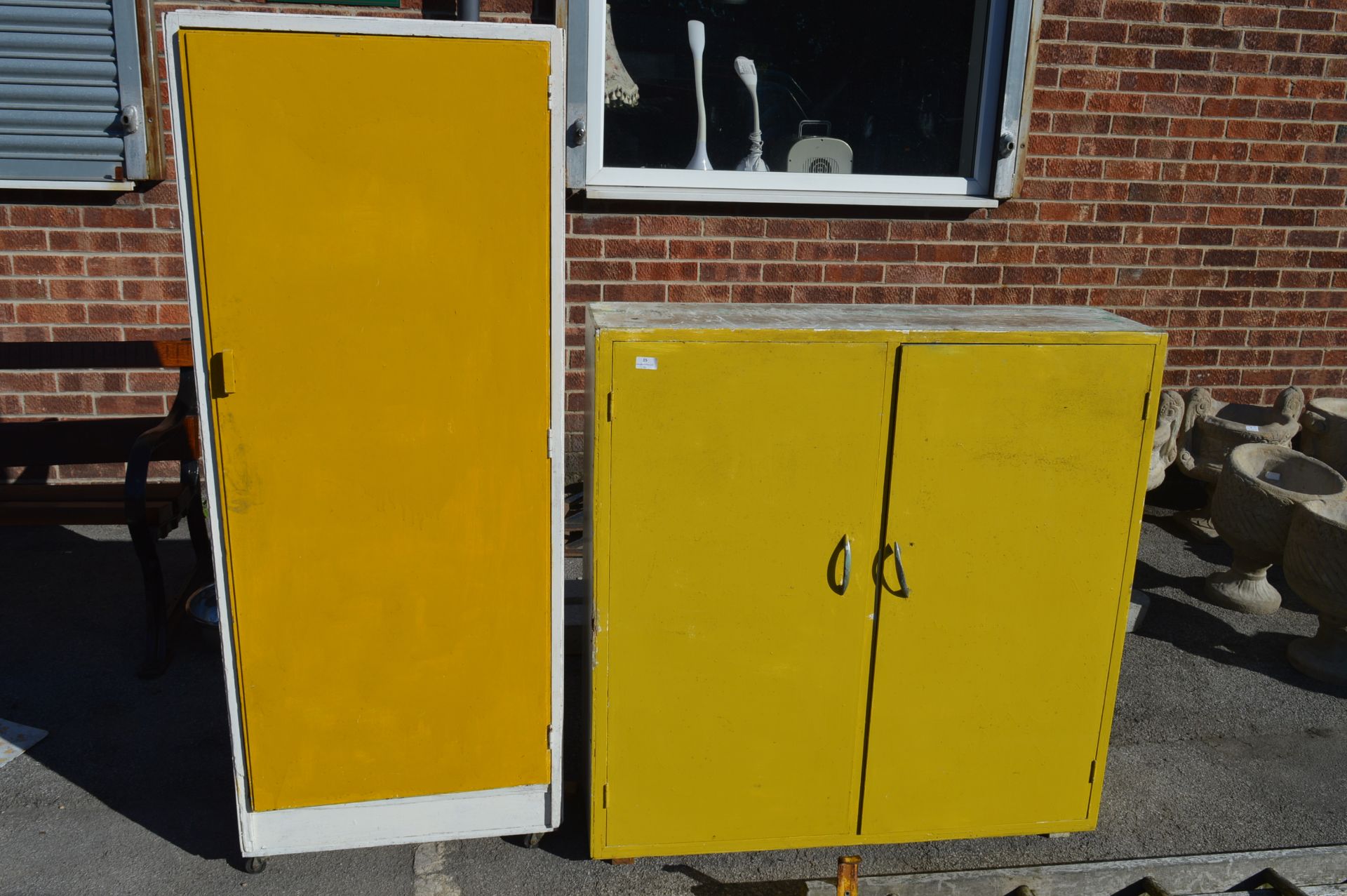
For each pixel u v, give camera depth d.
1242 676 4.25
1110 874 3.03
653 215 5.21
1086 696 3.06
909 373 2.76
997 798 3.10
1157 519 5.89
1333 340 6.02
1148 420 2.89
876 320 2.92
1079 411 2.86
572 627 4.21
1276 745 3.78
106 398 5.12
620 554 2.76
